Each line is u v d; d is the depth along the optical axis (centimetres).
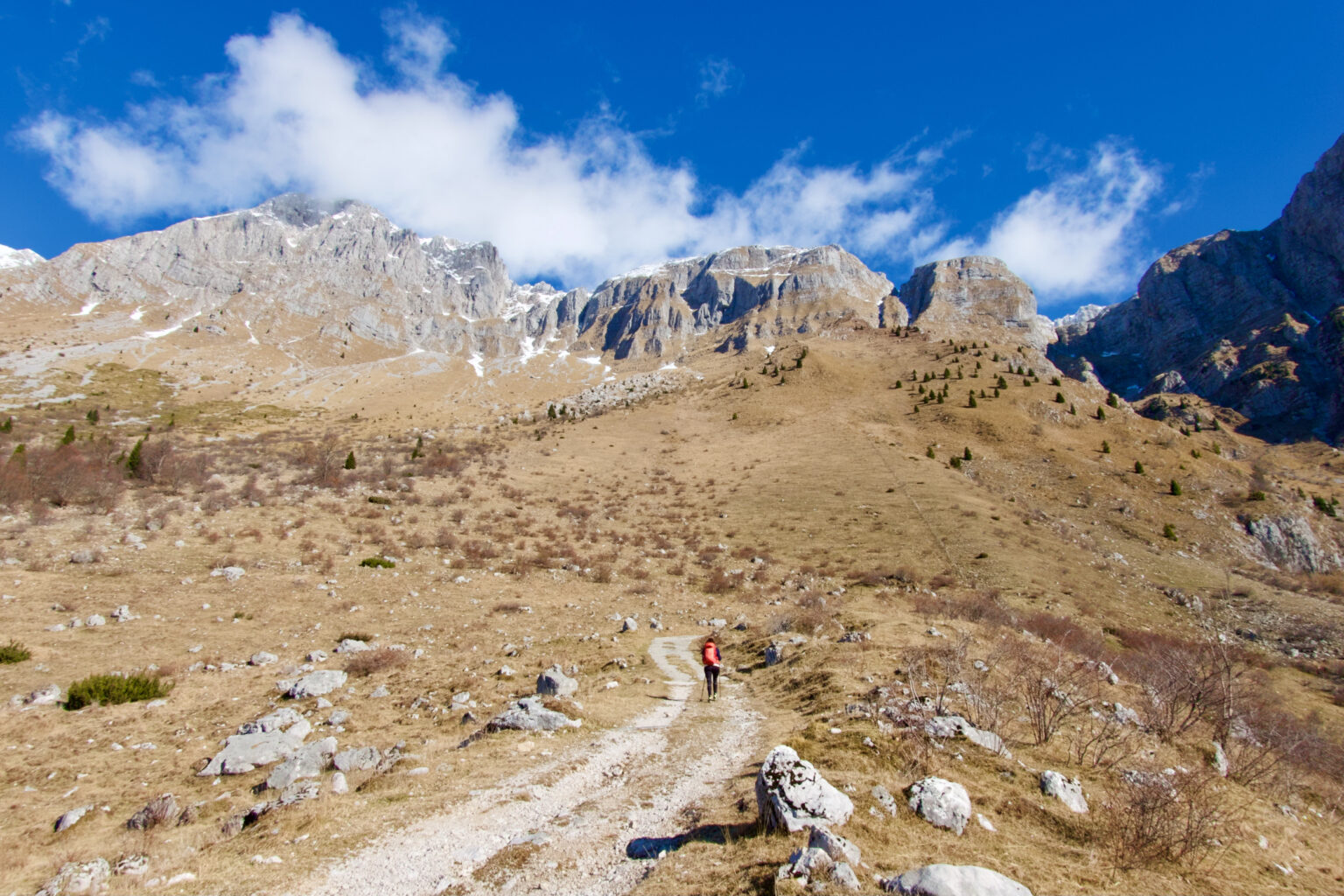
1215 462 10038
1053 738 1523
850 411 12069
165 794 1409
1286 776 1648
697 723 1830
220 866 1011
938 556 5678
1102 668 2408
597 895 853
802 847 859
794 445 10344
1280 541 7662
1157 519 7838
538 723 1739
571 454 10612
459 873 960
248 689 2339
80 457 6700
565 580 4938
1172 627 4775
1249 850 1086
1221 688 1983
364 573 4441
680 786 1304
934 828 981
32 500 5366
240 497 6394
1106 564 6081
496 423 14388
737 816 1075
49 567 3781
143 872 988
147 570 3928
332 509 6344
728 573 5303
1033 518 7225
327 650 2912
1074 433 10694
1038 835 1006
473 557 5294
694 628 3744
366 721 1945
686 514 7488
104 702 2130
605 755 1537
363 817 1192
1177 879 915
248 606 3500
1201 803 1193
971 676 1883
